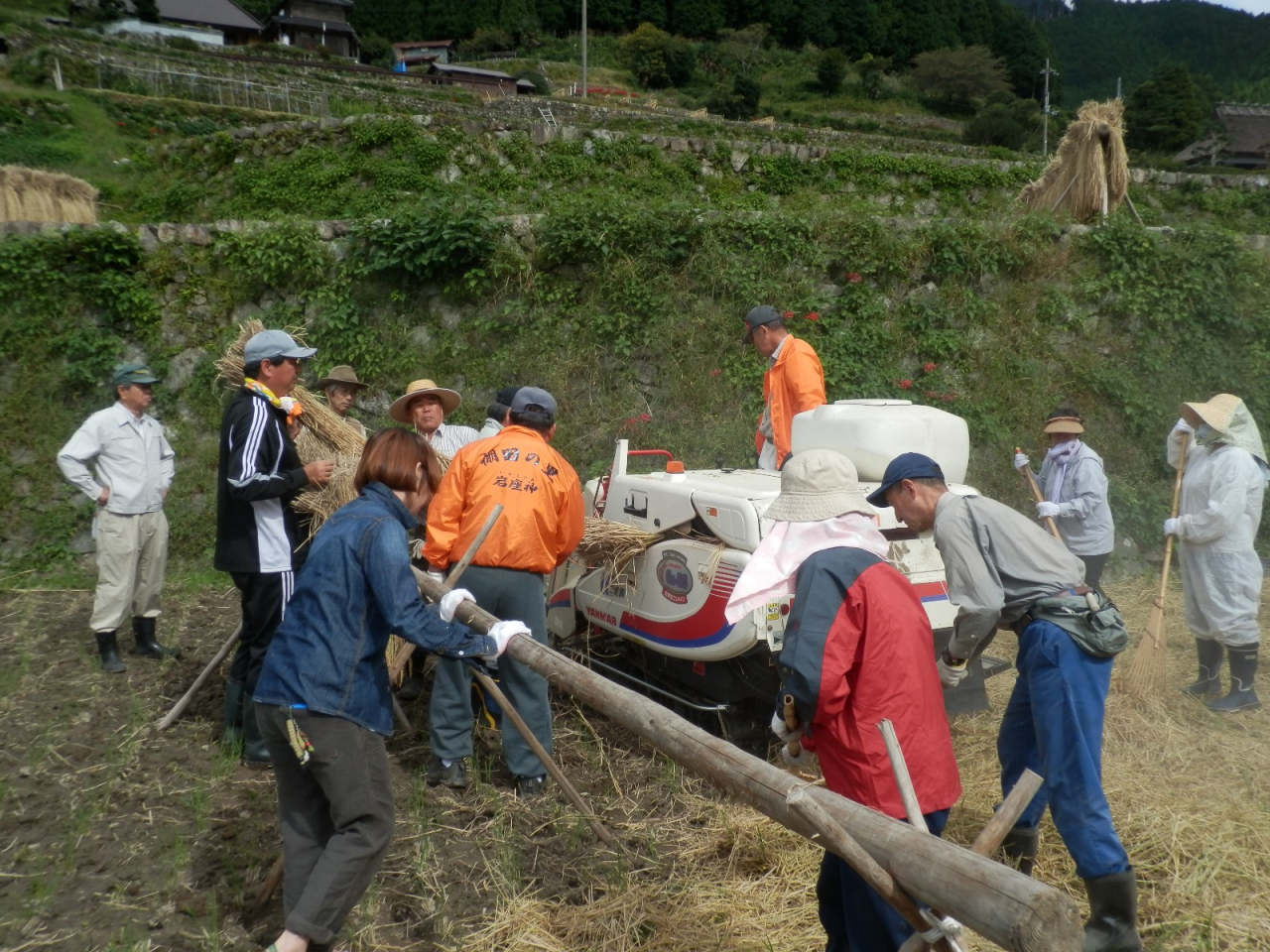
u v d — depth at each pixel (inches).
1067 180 428.1
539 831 159.8
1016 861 143.0
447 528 173.8
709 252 362.3
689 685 196.2
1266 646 244.8
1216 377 355.3
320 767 113.6
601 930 131.8
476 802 170.2
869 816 85.0
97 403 337.1
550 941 129.7
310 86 1278.3
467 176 585.3
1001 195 633.0
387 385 352.5
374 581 115.6
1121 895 120.1
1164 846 147.2
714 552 175.0
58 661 238.7
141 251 349.4
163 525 240.7
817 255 365.4
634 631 196.5
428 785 176.7
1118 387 350.9
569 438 346.0
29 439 327.9
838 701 104.8
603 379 354.9
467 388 352.8
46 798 166.9
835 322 362.0
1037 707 127.3
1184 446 216.4
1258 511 209.0
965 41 3700.8
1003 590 128.8
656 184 596.4
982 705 172.6
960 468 188.7
